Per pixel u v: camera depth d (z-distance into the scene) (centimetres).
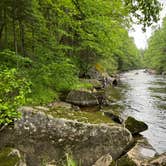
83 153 697
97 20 1357
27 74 1202
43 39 1622
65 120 700
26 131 659
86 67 2564
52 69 1346
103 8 1270
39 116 681
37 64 1327
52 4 1441
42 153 662
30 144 656
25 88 626
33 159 649
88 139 708
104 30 1456
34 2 1452
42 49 1445
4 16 1402
